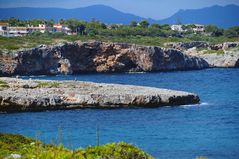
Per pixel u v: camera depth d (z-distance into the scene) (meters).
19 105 168.62
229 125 145.12
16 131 129.75
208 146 110.44
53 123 143.38
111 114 162.88
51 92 183.12
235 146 110.56
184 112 171.88
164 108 180.50
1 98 167.25
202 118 159.00
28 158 45.69
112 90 193.50
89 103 176.38
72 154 45.56
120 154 46.41
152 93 189.12
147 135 124.44
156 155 99.19
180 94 192.38
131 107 179.50
